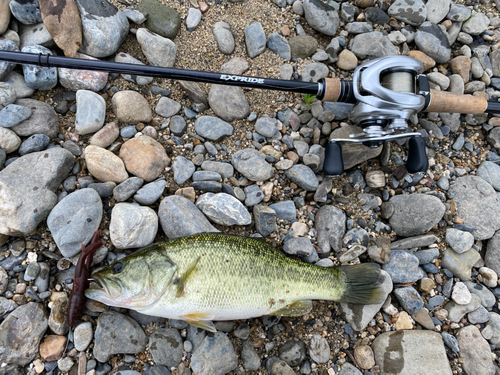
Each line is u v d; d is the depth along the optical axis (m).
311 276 0.38
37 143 0.39
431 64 0.48
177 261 0.35
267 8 0.49
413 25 0.49
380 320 0.41
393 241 0.44
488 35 0.51
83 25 0.41
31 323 0.36
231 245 0.36
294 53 0.47
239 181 0.43
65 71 0.41
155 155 0.41
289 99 0.46
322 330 0.41
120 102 0.41
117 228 0.37
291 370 0.38
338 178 0.45
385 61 0.37
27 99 0.40
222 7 0.48
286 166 0.43
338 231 0.43
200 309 0.35
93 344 0.37
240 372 0.38
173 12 0.45
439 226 0.45
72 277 0.38
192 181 0.42
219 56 0.47
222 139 0.44
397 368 0.39
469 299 0.42
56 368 0.36
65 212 0.37
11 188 0.37
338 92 0.39
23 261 0.38
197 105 0.44
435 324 0.42
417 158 0.41
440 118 0.48
